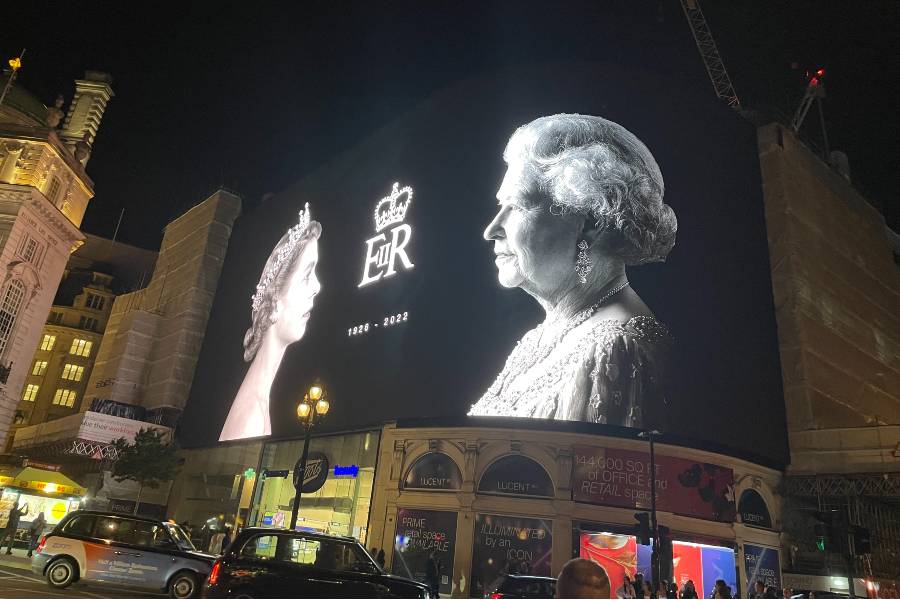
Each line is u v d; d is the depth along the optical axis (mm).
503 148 37562
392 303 39812
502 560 27812
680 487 28828
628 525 27625
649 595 20531
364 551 13289
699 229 35250
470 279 35906
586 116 35594
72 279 86250
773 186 40438
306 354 45188
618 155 34312
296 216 53750
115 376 60625
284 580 12570
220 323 58438
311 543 13125
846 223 45781
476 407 32688
